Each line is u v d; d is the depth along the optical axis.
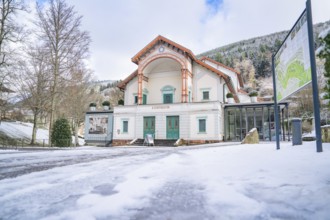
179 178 4.32
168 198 3.02
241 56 113.38
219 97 25.25
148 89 28.44
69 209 2.64
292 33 7.41
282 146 9.50
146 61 26.38
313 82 6.01
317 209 2.38
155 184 3.85
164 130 23.86
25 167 6.16
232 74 35.88
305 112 44.00
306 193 2.83
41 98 24.00
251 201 2.75
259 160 5.75
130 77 28.72
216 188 3.42
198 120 22.88
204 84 26.06
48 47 23.45
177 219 2.31
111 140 26.95
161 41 26.05
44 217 2.40
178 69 27.61
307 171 3.94
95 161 7.51
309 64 6.21
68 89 28.11
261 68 102.12
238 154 7.75
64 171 5.39
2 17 21.12
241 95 38.47
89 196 3.17
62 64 24.42
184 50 24.67
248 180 3.74
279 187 3.20
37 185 3.89
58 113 32.28
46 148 17.78
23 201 2.97
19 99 24.67
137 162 7.05
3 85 22.80
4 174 5.03
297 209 2.42
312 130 30.64
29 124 33.75
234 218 2.29
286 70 8.05
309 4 6.26
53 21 23.59
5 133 25.19
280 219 2.22
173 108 23.91
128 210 2.59
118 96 46.78
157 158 8.30
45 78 24.31
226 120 24.70
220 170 4.86
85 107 35.25
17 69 22.78
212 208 2.60
